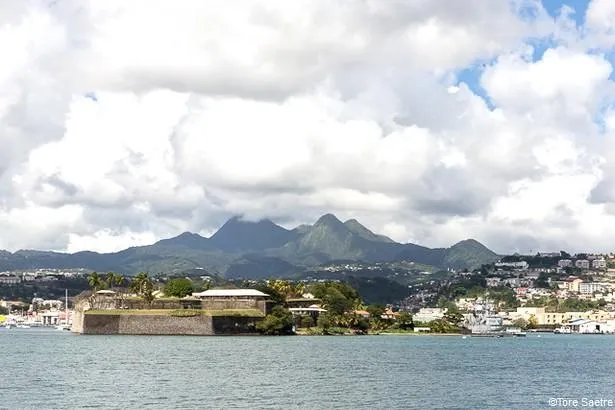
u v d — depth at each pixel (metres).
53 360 172.12
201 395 109.62
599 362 197.00
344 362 175.38
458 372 155.88
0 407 97.44
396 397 110.94
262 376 137.50
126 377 133.38
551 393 119.19
